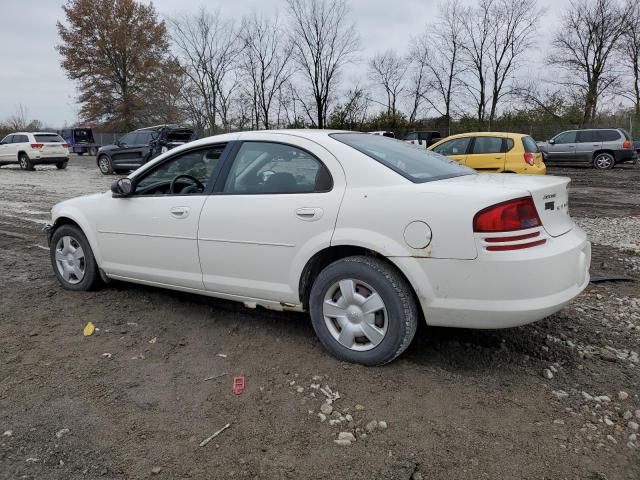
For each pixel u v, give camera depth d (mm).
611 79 39062
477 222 2865
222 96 41188
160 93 45250
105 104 48656
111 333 3934
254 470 2410
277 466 2436
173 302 4559
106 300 4625
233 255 3691
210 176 3908
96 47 47812
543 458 2465
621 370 3318
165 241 4051
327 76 43312
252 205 3596
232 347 3674
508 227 2857
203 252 3842
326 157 3416
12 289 4980
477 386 3107
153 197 4184
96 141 48812
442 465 2428
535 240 2928
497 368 3336
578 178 16766
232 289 3773
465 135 11883
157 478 2359
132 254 4320
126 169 20250
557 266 2947
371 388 3086
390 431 2686
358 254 3348
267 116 42594
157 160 4242
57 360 3490
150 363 3447
